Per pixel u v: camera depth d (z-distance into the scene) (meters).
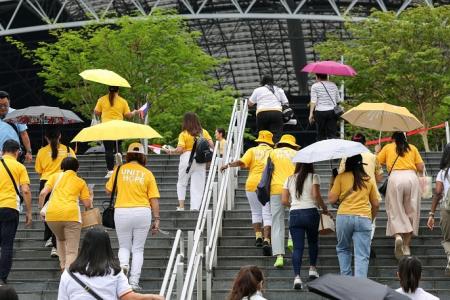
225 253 17.23
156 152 35.72
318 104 22.66
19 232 18.80
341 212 15.32
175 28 44.44
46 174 18.12
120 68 43.47
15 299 8.91
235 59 78.25
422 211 19.53
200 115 46.34
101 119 20.78
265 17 58.34
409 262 11.51
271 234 16.75
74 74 44.06
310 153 15.05
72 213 15.80
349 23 40.69
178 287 13.80
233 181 20.42
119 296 10.30
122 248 15.55
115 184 15.62
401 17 39.84
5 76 78.75
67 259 15.80
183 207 19.58
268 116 21.27
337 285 9.34
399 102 38.88
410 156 17.05
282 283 16.06
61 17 71.00
